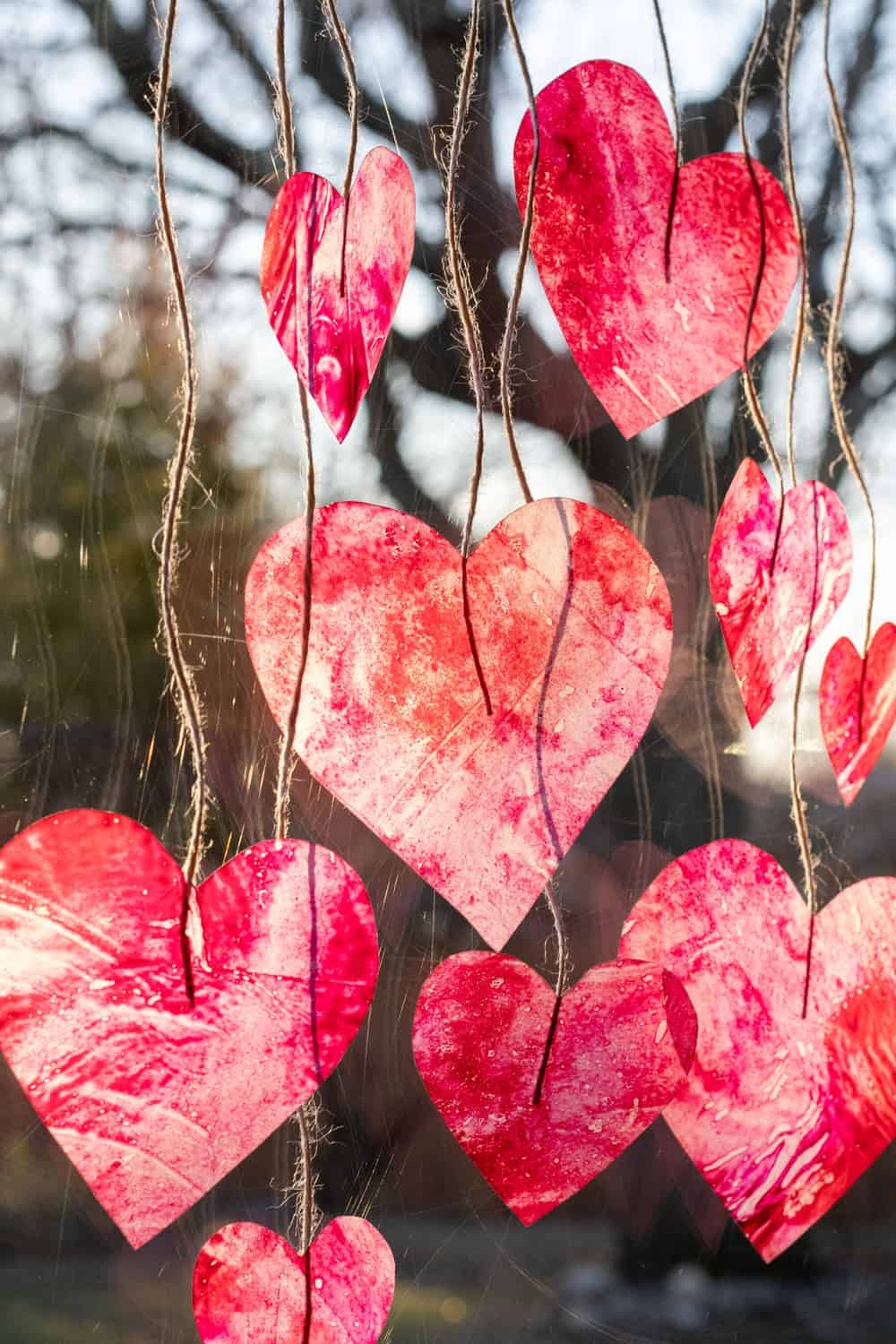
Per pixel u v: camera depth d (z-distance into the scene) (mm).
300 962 875
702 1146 938
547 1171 908
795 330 977
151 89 944
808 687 1007
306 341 894
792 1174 947
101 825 864
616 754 906
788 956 947
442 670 896
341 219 898
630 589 907
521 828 902
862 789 1012
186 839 940
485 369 967
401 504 962
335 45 952
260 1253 890
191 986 869
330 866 877
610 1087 911
